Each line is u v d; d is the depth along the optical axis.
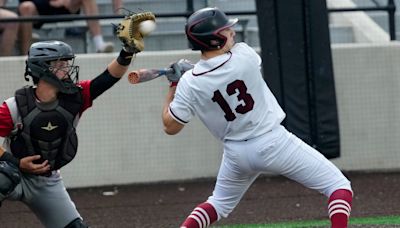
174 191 33.88
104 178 35.28
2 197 16.97
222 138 18.73
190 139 35.81
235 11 36.31
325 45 34.84
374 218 27.09
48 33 37.75
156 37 38.34
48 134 17.20
